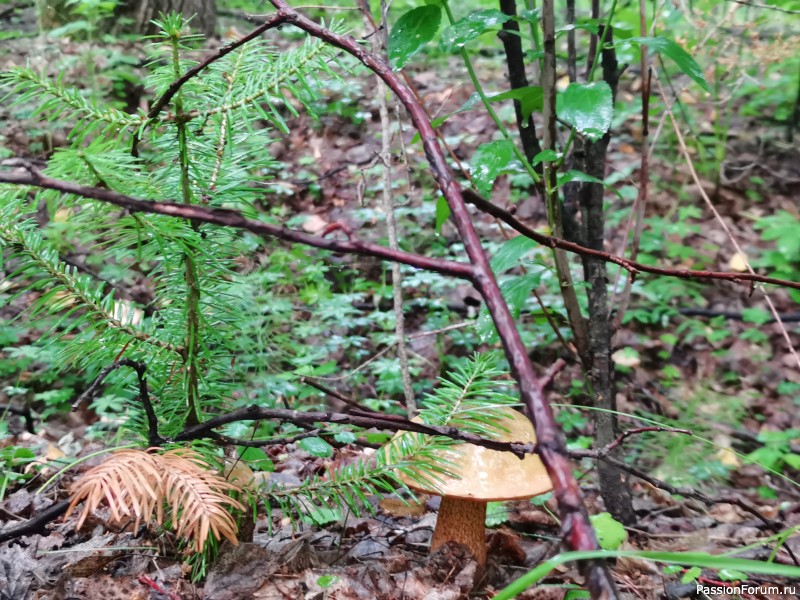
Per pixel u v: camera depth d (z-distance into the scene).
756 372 4.81
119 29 6.58
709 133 6.68
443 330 2.86
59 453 2.93
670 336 4.97
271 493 1.77
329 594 1.75
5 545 1.95
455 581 1.87
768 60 5.20
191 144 1.65
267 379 3.20
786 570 0.81
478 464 1.81
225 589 1.74
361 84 6.68
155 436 1.60
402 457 1.77
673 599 2.07
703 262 5.58
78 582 1.76
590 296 2.39
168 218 1.44
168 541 1.87
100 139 1.37
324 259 4.85
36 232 1.57
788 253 5.42
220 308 1.72
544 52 2.04
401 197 5.43
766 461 3.74
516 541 2.23
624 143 6.56
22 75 1.44
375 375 4.27
